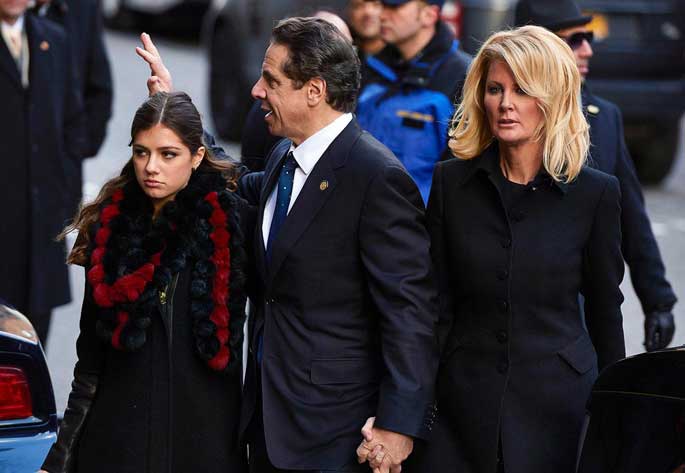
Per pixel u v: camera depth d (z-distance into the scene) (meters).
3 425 12.43
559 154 11.79
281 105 12.06
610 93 32.50
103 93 21.84
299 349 12.07
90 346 12.16
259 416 12.34
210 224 12.01
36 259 19.11
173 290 11.96
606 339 12.27
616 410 11.16
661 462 10.76
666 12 32.59
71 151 20.08
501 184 12.06
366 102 16.75
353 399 12.08
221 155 12.80
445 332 12.33
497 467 12.01
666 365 10.81
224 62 37.22
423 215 12.35
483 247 12.02
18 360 12.50
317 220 12.03
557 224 11.99
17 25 19.02
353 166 12.03
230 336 11.95
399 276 11.89
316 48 11.91
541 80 11.64
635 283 15.91
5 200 18.91
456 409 12.12
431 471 12.15
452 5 30.48
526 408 11.91
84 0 21.45
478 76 12.10
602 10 32.31
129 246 11.88
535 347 11.94
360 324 12.20
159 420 11.96
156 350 11.97
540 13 16.19
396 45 16.67
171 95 11.95
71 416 12.22
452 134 12.31
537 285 11.91
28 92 19.00
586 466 11.36
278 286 12.16
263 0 34.94
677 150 35.28
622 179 15.77
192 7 54.38
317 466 11.98
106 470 11.98
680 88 32.88
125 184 12.21
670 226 30.92
